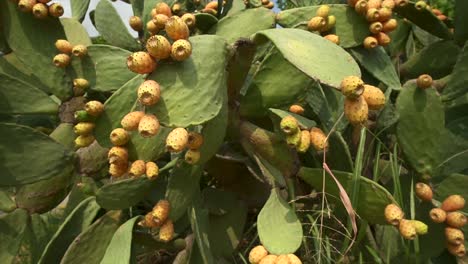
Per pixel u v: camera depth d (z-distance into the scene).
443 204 1.12
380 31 1.32
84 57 1.20
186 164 0.96
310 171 1.02
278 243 0.81
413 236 0.91
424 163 1.20
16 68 1.44
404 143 1.21
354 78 0.75
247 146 1.08
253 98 1.11
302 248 1.16
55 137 1.20
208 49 0.85
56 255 1.08
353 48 1.34
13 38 1.16
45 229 1.17
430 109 1.17
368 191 0.97
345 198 0.91
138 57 0.80
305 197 1.08
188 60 0.84
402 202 1.17
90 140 1.01
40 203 1.14
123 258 0.89
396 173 1.16
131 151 0.93
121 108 0.99
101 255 1.03
